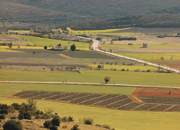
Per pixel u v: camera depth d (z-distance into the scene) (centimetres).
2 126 13475
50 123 15088
